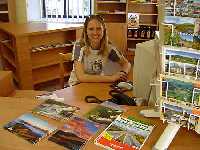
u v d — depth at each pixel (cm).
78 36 398
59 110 116
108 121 106
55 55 395
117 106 121
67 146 91
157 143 91
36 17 528
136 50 144
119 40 445
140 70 140
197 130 87
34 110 116
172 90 89
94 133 98
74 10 538
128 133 98
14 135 97
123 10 533
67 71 325
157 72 103
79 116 111
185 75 85
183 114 89
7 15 488
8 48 409
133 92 160
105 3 530
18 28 385
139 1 501
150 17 522
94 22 219
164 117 94
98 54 226
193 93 85
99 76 209
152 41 141
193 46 82
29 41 360
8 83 193
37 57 378
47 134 98
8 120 107
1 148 90
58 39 398
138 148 90
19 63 351
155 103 106
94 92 178
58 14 539
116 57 229
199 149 90
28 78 364
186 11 81
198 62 82
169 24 84
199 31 80
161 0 87
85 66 226
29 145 92
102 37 222
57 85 402
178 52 85
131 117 109
